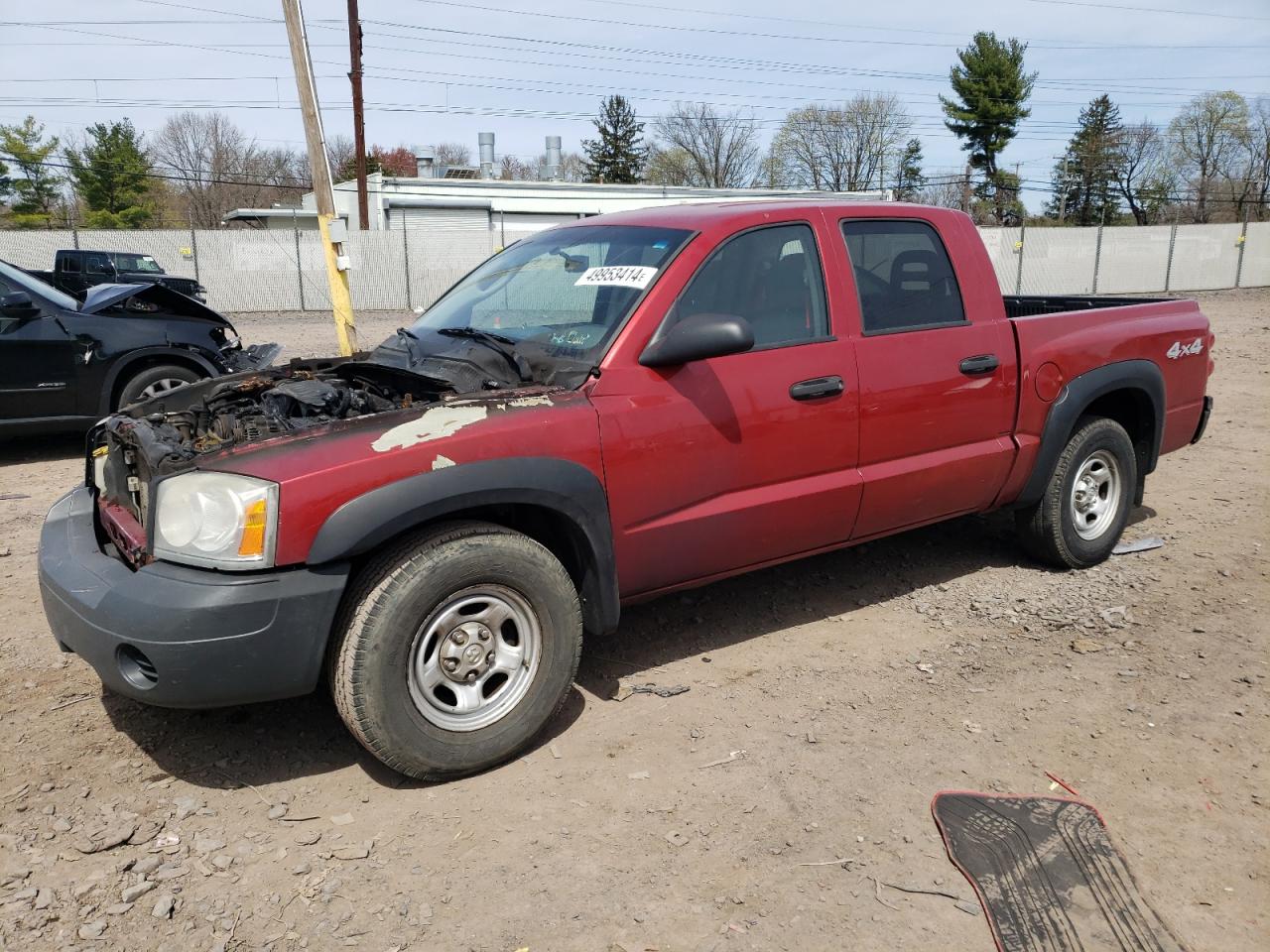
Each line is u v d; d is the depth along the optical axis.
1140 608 4.59
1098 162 65.25
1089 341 4.80
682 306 3.58
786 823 2.93
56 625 3.19
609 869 2.73
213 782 3.16
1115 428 5.00
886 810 3.00
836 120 62.16
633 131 64.00
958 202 59.16
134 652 2.86
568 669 3.34
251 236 26.62
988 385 4.42
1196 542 5.55
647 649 4.17
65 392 7.46
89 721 3.55
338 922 2.53
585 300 3.72
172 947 2.43
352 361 4.32
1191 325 5.38
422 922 2.52
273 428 3.21
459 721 3.14
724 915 2.55
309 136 10.64
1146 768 3.24
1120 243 33.25
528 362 3.55
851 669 3.97
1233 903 2.60
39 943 2.44
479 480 3.05
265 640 2.81
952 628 4.38
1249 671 3.92
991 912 2.55
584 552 3.40
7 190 47.28
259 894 2.63
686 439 3.54
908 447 4.19
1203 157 64.25
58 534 3.49
